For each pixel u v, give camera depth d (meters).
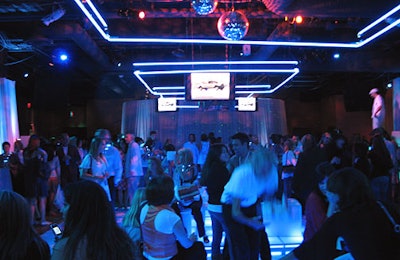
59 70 17.67
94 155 5.70
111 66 15.57
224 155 4.51
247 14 9.80
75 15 10.16
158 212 3.19
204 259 3.60
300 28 12.16
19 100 21.17
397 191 8.95
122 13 9.40
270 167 3.83
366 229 2.03
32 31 11.05
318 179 3.69
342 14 7.65
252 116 17.08
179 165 5.70
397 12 7.73
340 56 15.85
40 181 7.45
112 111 25.55
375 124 10.38
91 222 1.88
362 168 6.01
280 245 5.50
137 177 8.57
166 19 11.74
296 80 22.59
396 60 15.73
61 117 21.44
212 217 4.81
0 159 8.05
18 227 1.83
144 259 3.31
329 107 24.20
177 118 17.05
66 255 1.82
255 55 15.38
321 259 2.13
